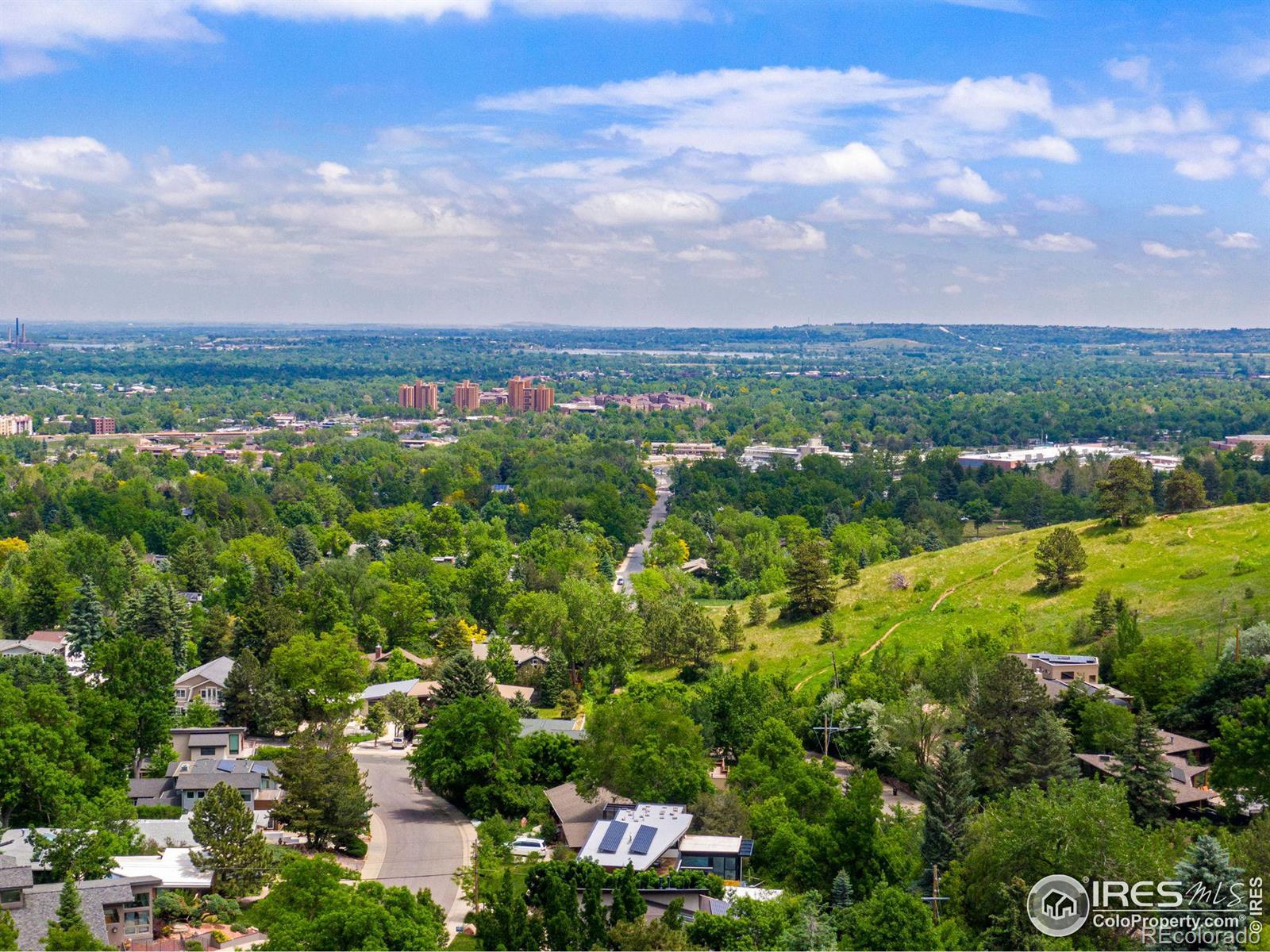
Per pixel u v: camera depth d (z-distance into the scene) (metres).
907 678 149.62
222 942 94.94
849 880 96.38
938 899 92.75
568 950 83.25
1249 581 171.62
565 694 169.38
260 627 189.25
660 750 119.12
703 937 85.56
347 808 118.31
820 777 116.31
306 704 166.25
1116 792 90.81
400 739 161.88
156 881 96.81
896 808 109.88
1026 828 89.31
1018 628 168.25
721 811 108.88
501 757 133.00
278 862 108.56
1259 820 94.69
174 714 162.38
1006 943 83.38
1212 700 129.25
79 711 135.62
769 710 142.50
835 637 189.38
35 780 113.50
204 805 105.56
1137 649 144.75
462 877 108.81
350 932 85.69
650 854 100.88
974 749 122.00
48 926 87.00
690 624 189.25
